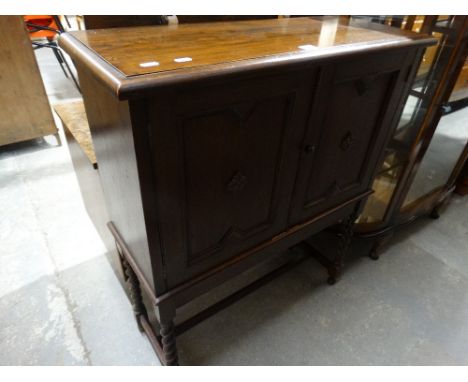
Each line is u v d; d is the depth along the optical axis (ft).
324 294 4.63
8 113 6.88
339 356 3.87
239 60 1.94
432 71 3.76
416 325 4.26
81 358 3.73
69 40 2.27
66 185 6.52
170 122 1.82
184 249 2.45
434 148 4.73
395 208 4.78
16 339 3.88
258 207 2.75
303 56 2.11
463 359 3.90
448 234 5.80
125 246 2.90
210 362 3.76
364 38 2.70
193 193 2.22
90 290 4.51
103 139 2.37
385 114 3.22
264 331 4.12
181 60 1.89
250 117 2.16
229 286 4.75
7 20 6.09
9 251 5.04
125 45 2.19
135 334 4.00
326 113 2.66
